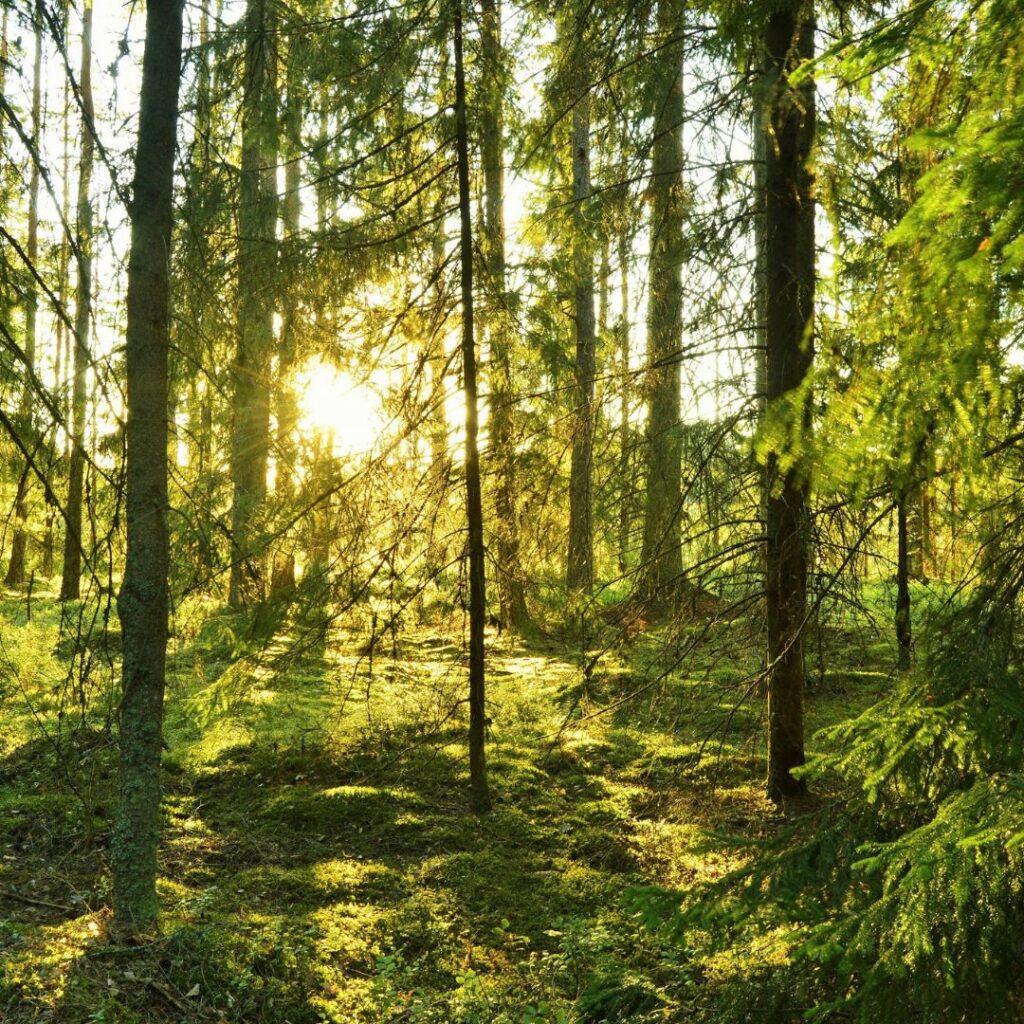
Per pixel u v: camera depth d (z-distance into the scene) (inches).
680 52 265.4
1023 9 47.5
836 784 279.0
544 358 314.0
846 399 56.9
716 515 261.3
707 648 354.9
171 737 341.7
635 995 167.2
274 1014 174.6
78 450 176.4
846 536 243.1
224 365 245.3
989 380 51.9
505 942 209.5
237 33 263.4
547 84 297.6
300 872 240.5
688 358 261.0
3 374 185.2
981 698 89.1
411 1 282.0
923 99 64.6
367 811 282.8
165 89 199.0
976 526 108.6
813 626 255.8
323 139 299.4
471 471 296.5
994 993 71.6
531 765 320.8
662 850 252.1
